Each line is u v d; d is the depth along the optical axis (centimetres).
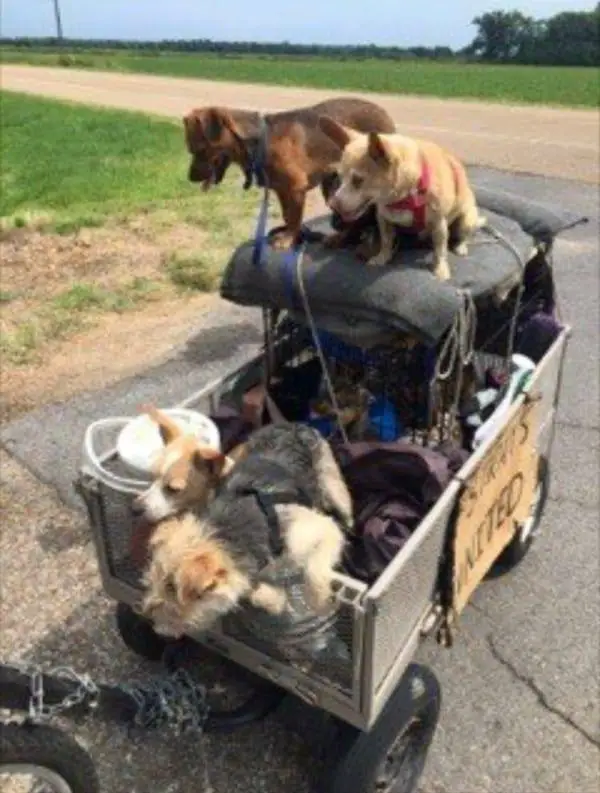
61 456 611
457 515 334
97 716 319
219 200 1377
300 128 588
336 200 386
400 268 374
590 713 406
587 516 552
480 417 412
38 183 1609
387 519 337
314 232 435
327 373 389
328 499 339
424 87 3822
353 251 391
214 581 280
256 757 382
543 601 478
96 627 456
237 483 324
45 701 287
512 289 446
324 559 303
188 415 392
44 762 274
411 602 315
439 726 398
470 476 339
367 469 359
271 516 311
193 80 4484
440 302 352
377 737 315
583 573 500
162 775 373
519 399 394
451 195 378
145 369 759
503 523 409
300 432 354
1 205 1409
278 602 299
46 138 2236
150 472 343
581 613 470
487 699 414
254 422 414
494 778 373
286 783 370
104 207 1351
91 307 902
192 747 386
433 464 345
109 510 345
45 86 4259
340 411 400
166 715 332
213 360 776
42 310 889
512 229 446
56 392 714
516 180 1438
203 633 328
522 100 3047
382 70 5694
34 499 563
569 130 2100
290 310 382
